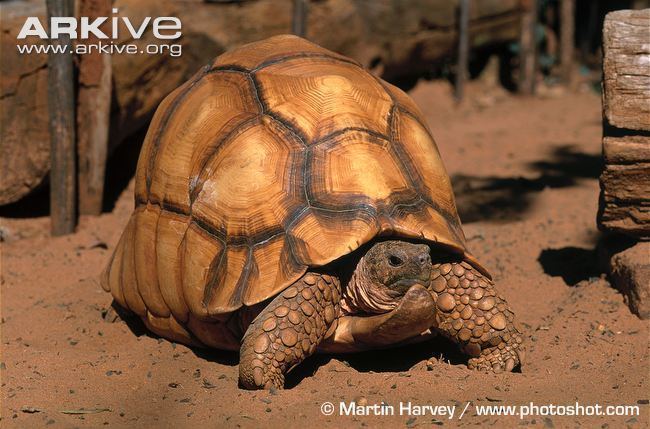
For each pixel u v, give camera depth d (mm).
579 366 5055
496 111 13070
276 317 4551
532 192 9211
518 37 14070
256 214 4777
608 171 5770
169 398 4727
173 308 5168
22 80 7961
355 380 4816
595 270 6637
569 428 4227
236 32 10016
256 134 4988
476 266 4930
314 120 5000
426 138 5344
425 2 12555
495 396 4605
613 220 5941
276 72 5281
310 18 10898
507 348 4930
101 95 8203
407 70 12891
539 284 6492
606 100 5766
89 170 8352
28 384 4938
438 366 5016
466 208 8773
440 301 4879
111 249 7688
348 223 4645
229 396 4617
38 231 8141
